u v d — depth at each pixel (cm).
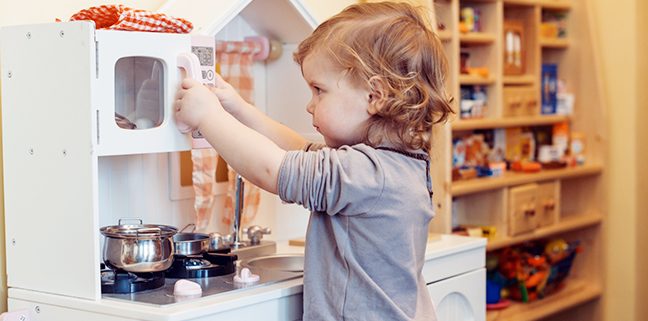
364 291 120
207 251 146
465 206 267
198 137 137
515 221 259
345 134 126
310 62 128
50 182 128
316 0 188
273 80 193
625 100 295
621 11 295
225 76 177
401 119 123
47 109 128
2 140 139
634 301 293
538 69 279
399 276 122
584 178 298
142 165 162
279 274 140
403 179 122
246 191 182
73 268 126
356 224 120
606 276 296
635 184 293
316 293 123
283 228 196
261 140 122
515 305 266
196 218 170
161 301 120
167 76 131
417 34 128
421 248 129
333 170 118
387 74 123
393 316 121
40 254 131
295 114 190
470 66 267
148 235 128
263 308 127
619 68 296
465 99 257
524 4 272
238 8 161
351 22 127
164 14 135
